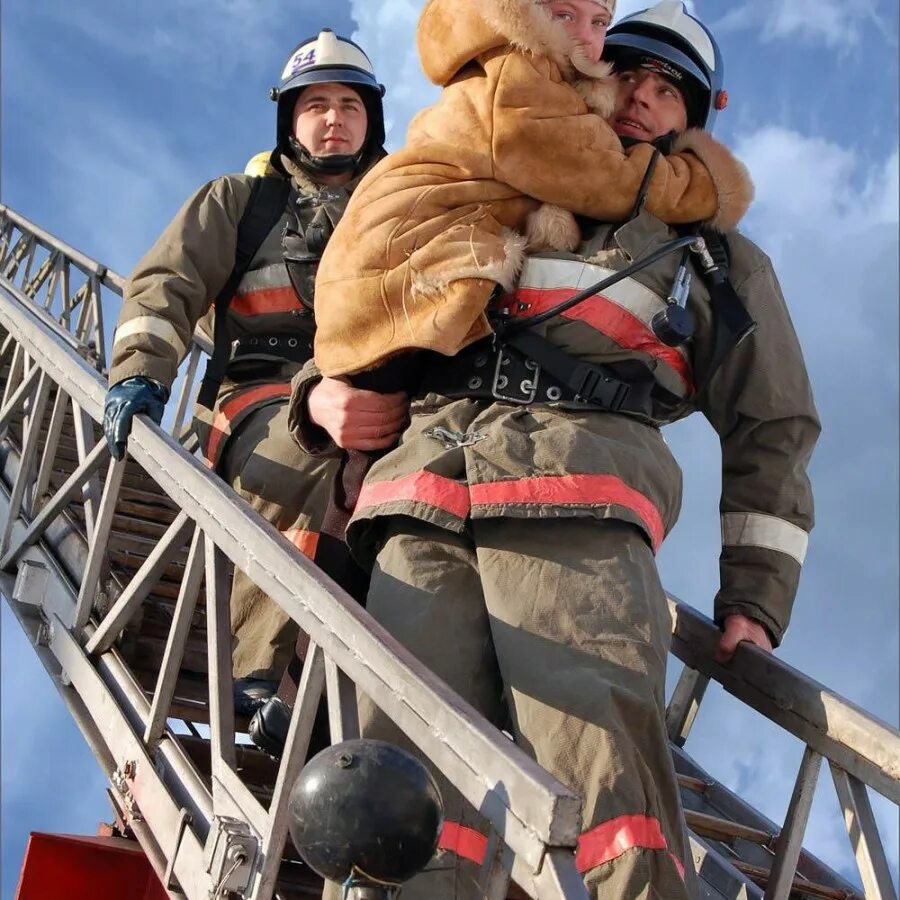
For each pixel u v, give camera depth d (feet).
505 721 9.20
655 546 9.02
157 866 9.71
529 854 6.13
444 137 9.53
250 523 9.05
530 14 9.34
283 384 12.82
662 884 7.64
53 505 13.58
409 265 9.18
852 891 11.10
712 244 9.88
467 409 9.33
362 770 5.98
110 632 11.69
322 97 13.56
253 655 11.78
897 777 8.88
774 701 9.95
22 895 11.19
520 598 8.45
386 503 8.91
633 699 8.05
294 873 10.02
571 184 9.39
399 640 8.61
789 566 10.15
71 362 13.52
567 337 9.34
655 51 10.14
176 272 12.21
